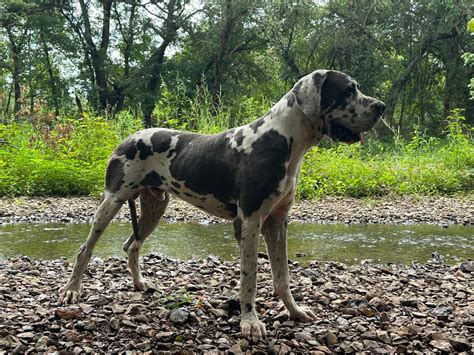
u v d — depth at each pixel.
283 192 1.90
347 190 6.33
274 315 2.09
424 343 1.85
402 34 15.66
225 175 1.96
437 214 5.23
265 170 1.86
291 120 1.89
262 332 1.84
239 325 1.91
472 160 6.95
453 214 5.22
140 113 8.73
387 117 15.91
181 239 3.89
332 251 3.60
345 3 15.62
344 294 2.41
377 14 15.63
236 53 17.09
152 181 2.18
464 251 3.66
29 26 15.84
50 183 5.91
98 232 2.20
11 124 6.82
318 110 1.87
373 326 2.00
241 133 1.96
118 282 2.55
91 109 9.35
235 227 1.94
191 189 2.06
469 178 6.71
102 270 2.83
